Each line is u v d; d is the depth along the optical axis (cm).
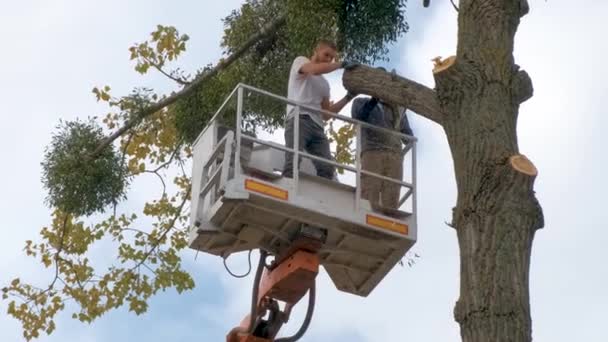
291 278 1265
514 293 1071
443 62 1209
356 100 1338
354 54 1575
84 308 1831
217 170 1244
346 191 1252
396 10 1548
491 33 1217
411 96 1228
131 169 1856
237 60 1775
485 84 1187
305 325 1305
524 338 1050
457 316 1084
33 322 1828
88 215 1794
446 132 1191
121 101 1831
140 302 1838
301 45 1579
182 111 1814
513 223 1105
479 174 1136
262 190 1204
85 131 1784
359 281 1338
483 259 1093
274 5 1777
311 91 1298
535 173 1122
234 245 1287
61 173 1755
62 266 1845
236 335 1334
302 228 1241
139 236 1869
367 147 1304
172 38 1827
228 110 1739
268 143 1228
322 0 1554
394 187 1285
